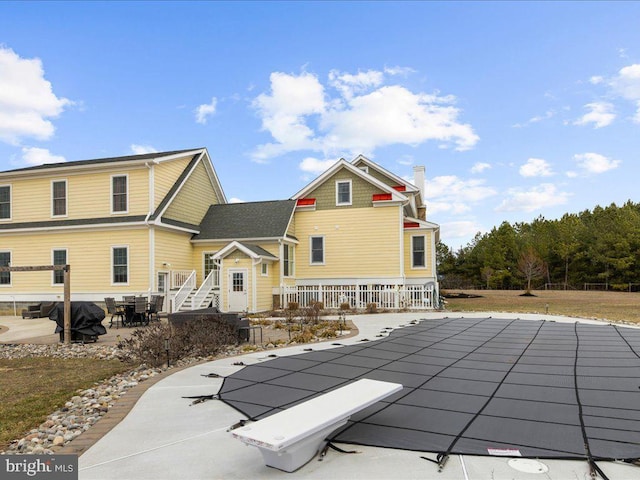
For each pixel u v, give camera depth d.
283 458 3.09
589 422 4.03
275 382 5.83
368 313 16.66
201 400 5.04
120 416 4.59
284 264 20.34
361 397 3.84
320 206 21.50
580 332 10.35
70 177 19.50
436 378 5.92
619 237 42.31
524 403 4.68
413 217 23.83
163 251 18.59
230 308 18.09
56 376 7.07
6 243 19.81
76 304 10.90
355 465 3.17
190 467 3.23
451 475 2.98
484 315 15.42
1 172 20.59
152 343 8.09
